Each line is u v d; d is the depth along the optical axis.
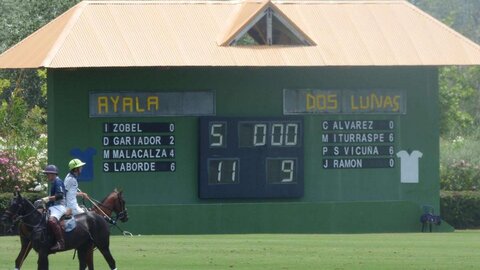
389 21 158.50
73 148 142.88
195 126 146.38
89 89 143.38
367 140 151.75
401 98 153.38
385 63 150.38
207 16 154.12
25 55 148.25
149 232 143.12
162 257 105.94
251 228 146.00
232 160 146.62
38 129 182.25
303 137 149.12
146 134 144.88
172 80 146.00
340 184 150.88
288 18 150.62
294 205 147.25
